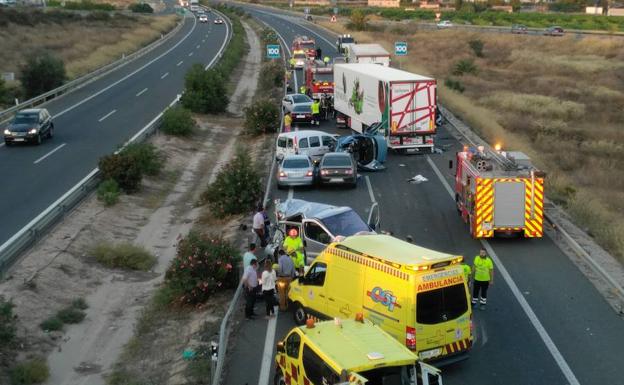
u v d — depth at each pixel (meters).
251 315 16.92
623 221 26.14
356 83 39.50
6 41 79.75
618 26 131.75
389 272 13.55
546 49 97.69
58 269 21.14
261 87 65.44
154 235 26.56
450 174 31.41
